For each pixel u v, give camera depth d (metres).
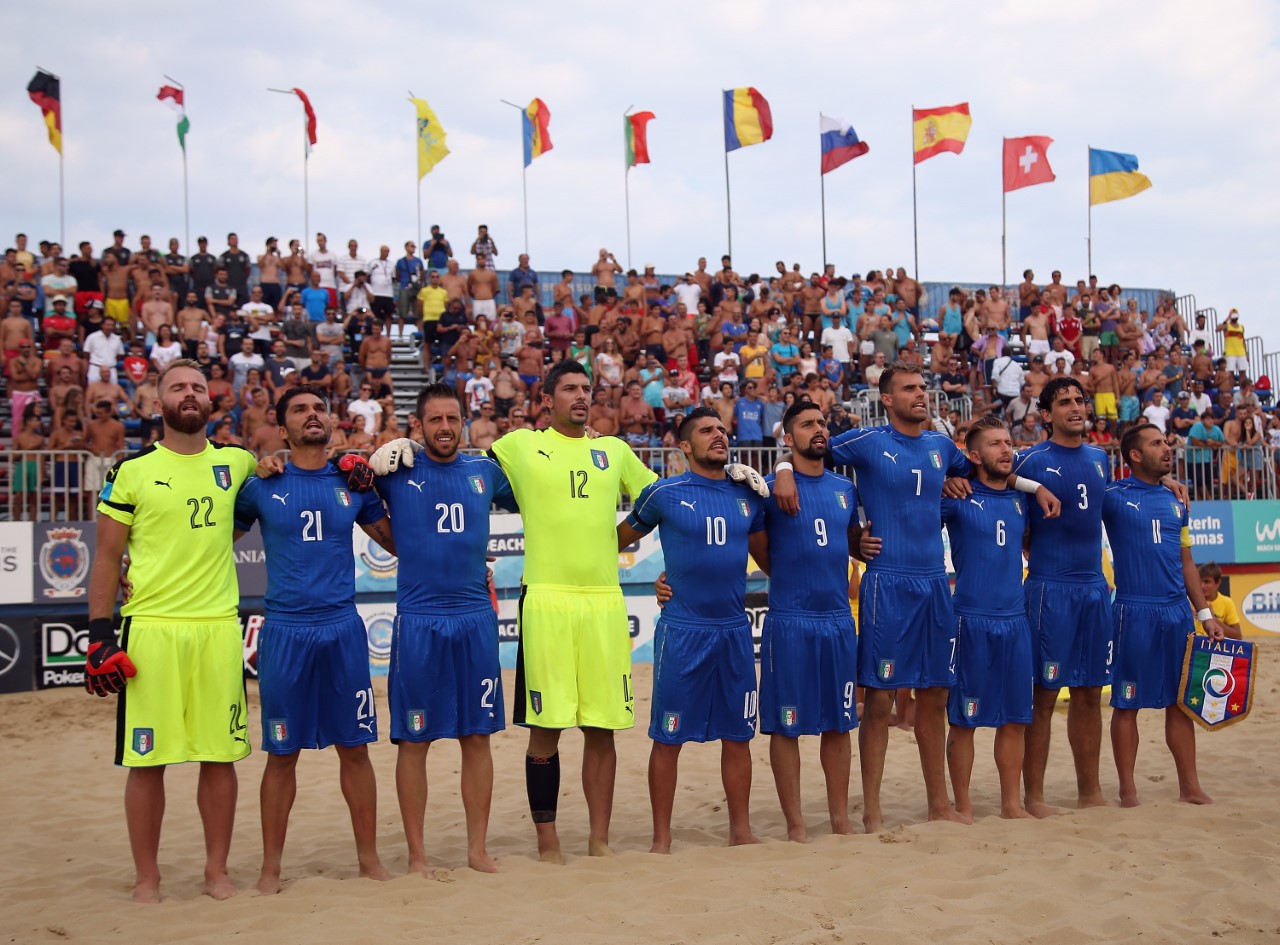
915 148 22.62
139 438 15.23
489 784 6.16
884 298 20.66
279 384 16.09
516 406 15.98
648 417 16.70
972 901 5.20
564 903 5.26
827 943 4.67
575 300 23.17
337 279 19.14
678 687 6.43
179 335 16.45
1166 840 6.28
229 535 5.93
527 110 21.89
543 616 6.26
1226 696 7.25
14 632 12.19
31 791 8.79
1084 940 4.73
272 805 5.86
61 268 17.00
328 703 5.95
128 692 5.66
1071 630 7.27
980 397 19.50
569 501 6.34
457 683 6.09
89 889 5.98
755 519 6.70
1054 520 7.36
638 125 22.72
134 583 5.72
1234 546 15.98
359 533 13.09
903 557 6.88
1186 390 20.14
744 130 22.06
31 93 19.25
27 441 13.51
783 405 16.61
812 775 8.71
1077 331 20.73
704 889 5.43
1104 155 22.50
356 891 5.61
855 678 6.78
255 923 5.05
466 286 19.36
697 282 20.73
